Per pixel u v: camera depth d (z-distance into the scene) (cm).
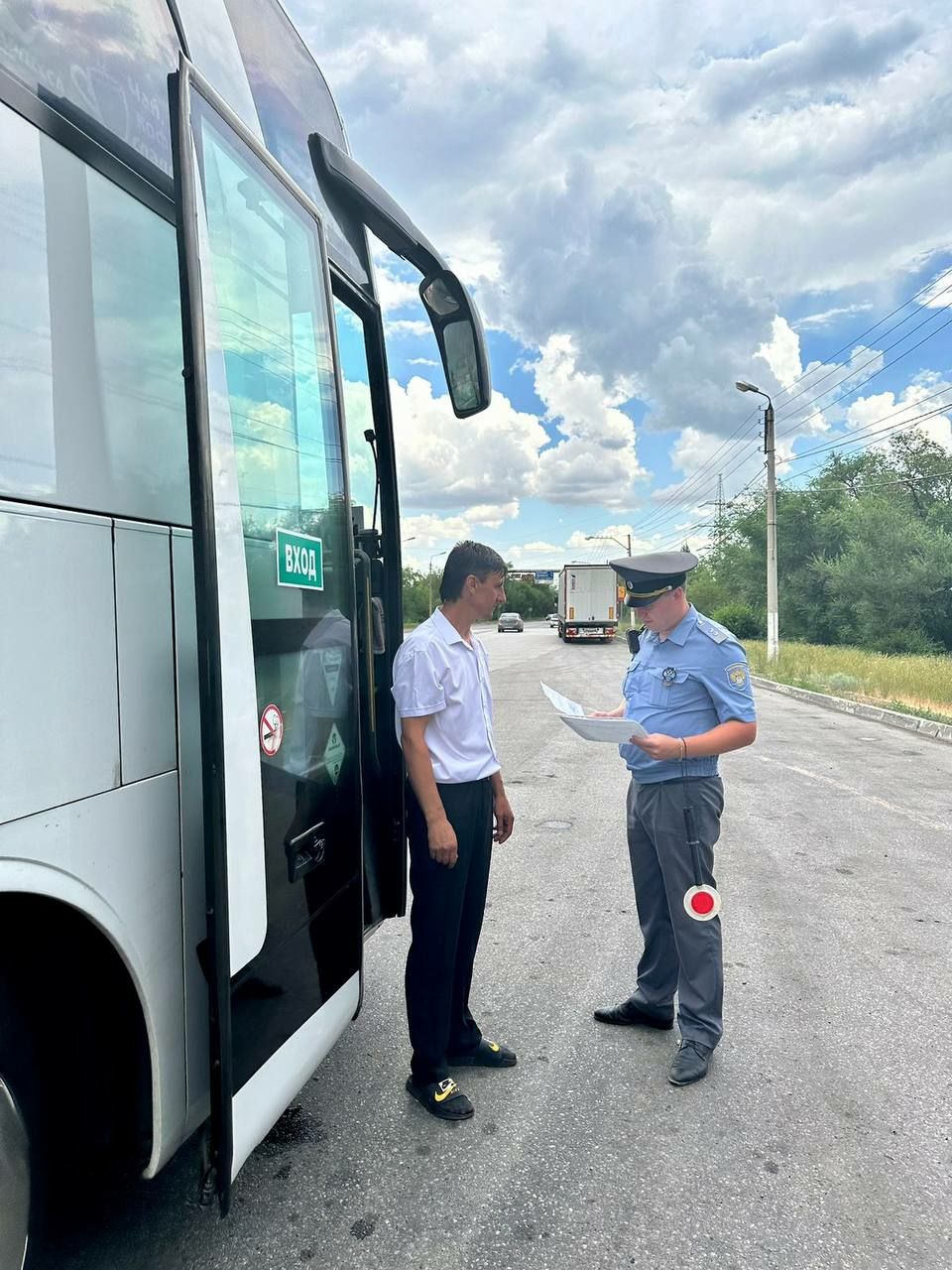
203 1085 194
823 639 3170
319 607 235
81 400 159
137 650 172
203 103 184
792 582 3203
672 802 307
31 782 145
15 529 143
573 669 2236
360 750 262
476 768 280
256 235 209
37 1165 176
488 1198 241
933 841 623
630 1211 236
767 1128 276
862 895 504
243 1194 242
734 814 707
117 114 174
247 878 189
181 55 173
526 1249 221
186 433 190
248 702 190
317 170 268
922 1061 319
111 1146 192
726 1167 256
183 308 168
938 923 460
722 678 301
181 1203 237
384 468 326
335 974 242
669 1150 264
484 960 409
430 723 277
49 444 150
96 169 167
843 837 634
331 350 251
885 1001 367
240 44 233
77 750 156
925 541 2572
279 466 215
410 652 270
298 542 224
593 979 388
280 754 208
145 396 177
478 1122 278
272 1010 205
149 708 176
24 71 150
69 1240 221
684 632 309
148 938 175
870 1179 251
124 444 170
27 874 144
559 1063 318
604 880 532
